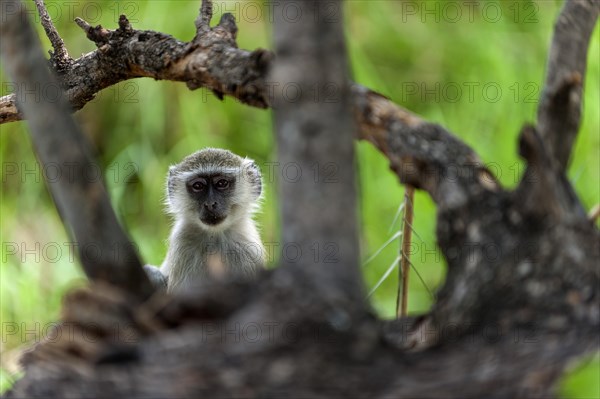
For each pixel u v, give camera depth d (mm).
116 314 6121
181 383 5801
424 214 19547
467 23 22250
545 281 6305
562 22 6809
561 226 6348
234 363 5793
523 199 6410
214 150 17938
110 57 9844
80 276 20141
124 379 5898
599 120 20484
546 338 6199
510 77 21438
